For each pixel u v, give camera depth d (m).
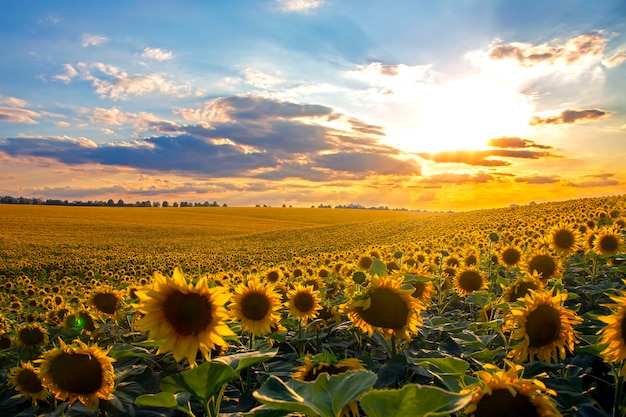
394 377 3.12
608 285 5.11
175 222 86.44
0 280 32.38
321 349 5.32
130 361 4.22
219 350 4.41
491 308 5.20
